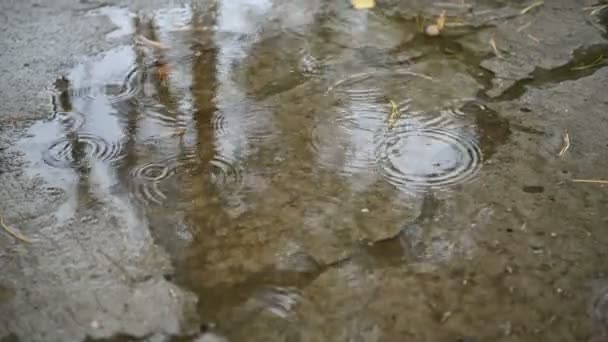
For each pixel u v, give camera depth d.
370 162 1.50
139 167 1.48
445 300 1.16
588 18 2.17
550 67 1.88
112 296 1.17
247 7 2.26
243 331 1.10
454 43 2.02
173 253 1.26
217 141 1.57
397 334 1.10
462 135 1.59
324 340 1.09
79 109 1.70
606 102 1.70
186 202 1.38
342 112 1.69
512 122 1.63
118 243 1.28
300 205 1.38
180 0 2.31
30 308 1.14
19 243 1.28
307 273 1.22
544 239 1.28
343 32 2.10
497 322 1.12
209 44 2.02
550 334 1.09
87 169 1.48
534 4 2.27
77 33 2.08
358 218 1.34
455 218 1.34
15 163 1.50
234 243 1.28
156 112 1.69
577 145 1.54
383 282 1.20
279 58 1.94
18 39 2.04
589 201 1.37
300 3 2.29
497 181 1.44
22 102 1.73
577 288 1.18
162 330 1.10
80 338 1.09
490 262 1.24
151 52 1.97
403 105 1.71
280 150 1.54
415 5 2.27
